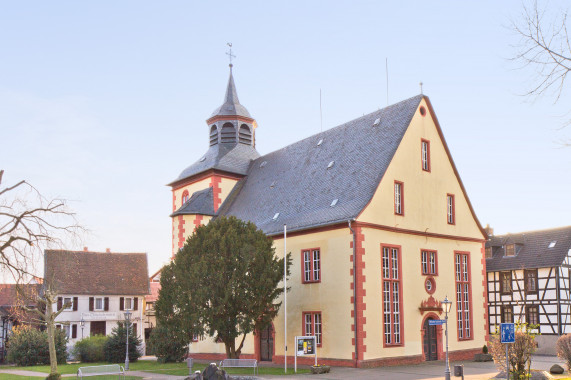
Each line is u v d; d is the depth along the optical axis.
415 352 28.78
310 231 29.69
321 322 28.33
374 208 28.14
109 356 39.00
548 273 42.66
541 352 42.25
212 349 35.41
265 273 26.06
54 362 23.23
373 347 26.77
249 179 40.84
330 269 28.28
